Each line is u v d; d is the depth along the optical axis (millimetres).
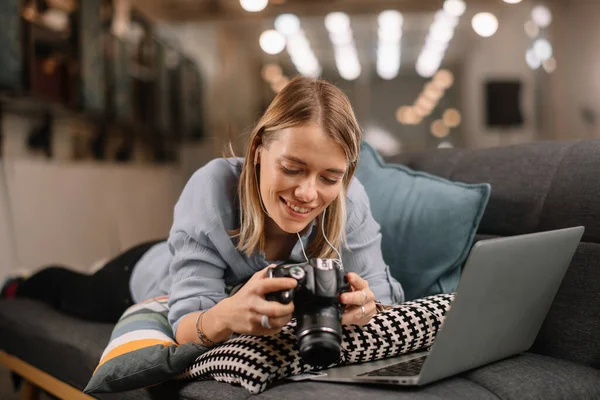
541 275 956
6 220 2770
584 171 1197
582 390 950
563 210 1196
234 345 925
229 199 1082
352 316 910
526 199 1280
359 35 5789
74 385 1334
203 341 962
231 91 6035
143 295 1500
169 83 5219
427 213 1344
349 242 1166
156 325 1118
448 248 1311
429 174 1471
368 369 932
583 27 4961
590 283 1097
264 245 1084
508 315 938
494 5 5488
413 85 5730
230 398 881
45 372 1460
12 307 1698
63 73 3176
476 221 1312
